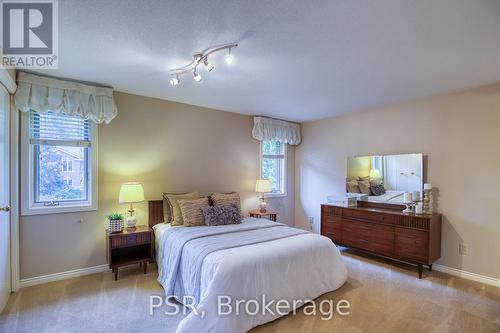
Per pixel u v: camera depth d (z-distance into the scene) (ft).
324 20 5.98
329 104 13.23
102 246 10.95
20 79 8.96
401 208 12.55
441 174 11.44
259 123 15.67
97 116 10.46
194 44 7.16
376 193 13.55
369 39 6.83
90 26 6.27
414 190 12.14
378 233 12.12
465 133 10.81
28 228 9.49
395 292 9.33
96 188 10.79
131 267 11.34
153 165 12.26
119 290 9.25
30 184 9.65
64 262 10.18
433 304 8.50
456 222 10.99
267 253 7.77
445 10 5.53
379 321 7.54
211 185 14.17
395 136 13.04
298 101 12.75
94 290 9.22
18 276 9.18
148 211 11.98
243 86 10.61
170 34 6.64
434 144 11.68
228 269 6.86
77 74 9.38
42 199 10.01
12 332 6.82
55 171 10.26
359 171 14.46
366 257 13.17
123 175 11.46
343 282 9.72
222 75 9.41
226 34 6.63
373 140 13.96
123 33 6.59
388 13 5.67
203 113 13.92
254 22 6.09
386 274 10.96
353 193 14.67
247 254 7.50
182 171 13.15
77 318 7.50
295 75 9.36
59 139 10.21
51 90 9.50
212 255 7.43
